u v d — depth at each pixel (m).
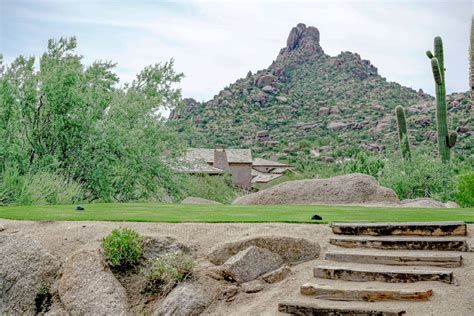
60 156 20.86
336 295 7.30
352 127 146.75
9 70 20.45
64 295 8.52
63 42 22.41
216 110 161.75
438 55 28.17
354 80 199.25
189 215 11.57
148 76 24.02
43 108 20.62
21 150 19.12
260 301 7.74
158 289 8.59
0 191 16.92
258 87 179.12
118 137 20.66
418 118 126.69
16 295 9.02
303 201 20.97
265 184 66.19
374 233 9.28
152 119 22.42
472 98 11.55
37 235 9.93
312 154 123.44
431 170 26.72
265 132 141.62
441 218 10.70
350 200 20.38
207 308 7.93
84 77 21.45
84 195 21.16
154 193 22.34
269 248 8.96
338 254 8.65
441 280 7.34
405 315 6.50
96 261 8.81
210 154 68.00
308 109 167.88
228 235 9.62
